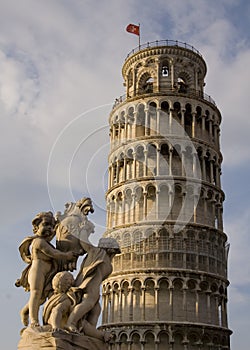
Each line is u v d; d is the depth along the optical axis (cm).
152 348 5784
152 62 7269
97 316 920
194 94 7044
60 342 806
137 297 6047
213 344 5906
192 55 7325
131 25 7656
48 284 928
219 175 7000
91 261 937
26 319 920
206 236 6297
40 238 933
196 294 6019
